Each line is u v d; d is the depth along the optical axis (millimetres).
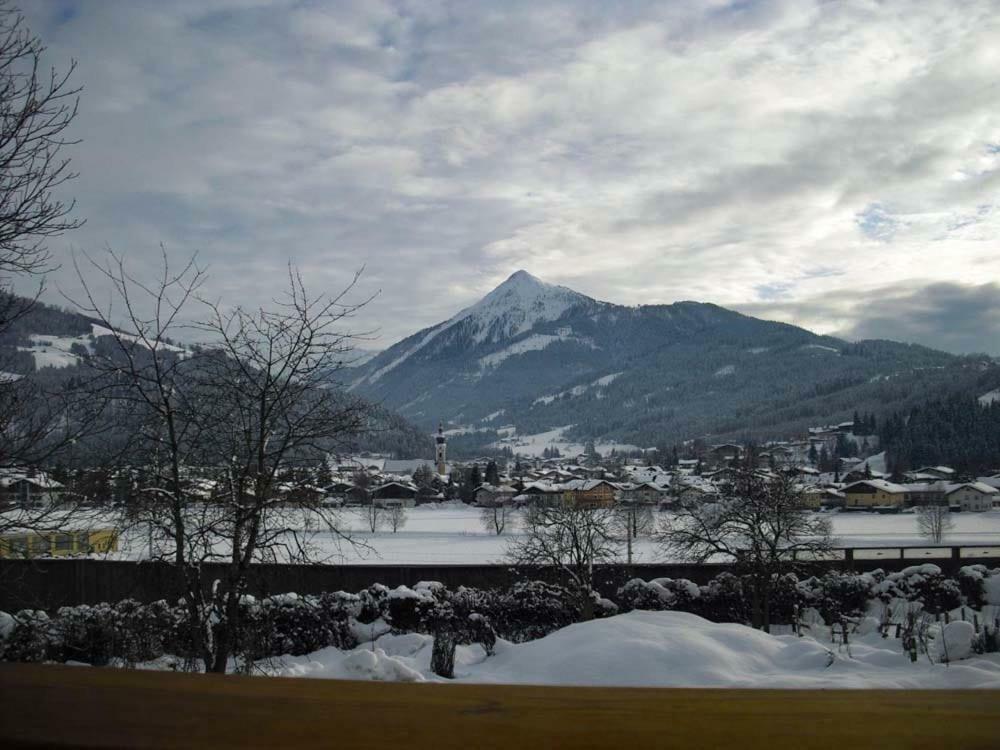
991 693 1372
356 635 17500
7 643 10070
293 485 9727
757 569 22094
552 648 11102
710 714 1280
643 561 32469
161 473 9305
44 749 1158
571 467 157750
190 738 1169
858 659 11547
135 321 9156
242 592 9375
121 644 11914
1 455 7508
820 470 138750
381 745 1145
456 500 108562
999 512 94750
